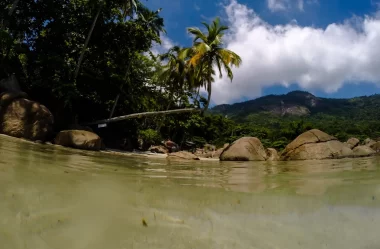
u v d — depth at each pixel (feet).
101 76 61.57
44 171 13.41
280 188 14.39
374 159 38.65
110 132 66.28
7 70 43.70
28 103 33.96
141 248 6.33
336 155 42.93
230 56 68.54
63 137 35.88
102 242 6.46
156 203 10.00
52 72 50.19
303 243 7.20
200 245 6.75
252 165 32.45
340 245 7.13
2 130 32.14
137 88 76.38
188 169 25.22
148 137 73.20
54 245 6.06
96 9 56.65
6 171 11.82
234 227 8.11
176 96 106.93
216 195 12.16
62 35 55.93
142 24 69.62
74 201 8.99
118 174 16.72
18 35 56.54
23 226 6.66
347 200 11.43
